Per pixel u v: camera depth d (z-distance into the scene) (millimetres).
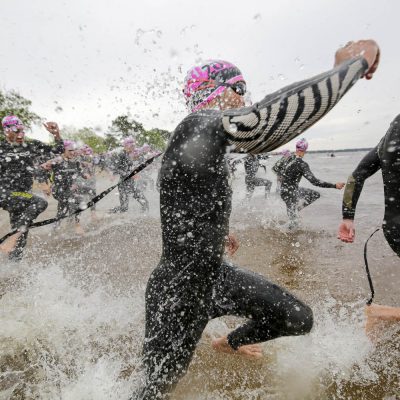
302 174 5418
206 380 1970
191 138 1352
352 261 3650
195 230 1425
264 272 3596
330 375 1948
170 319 1467
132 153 7285
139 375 1548
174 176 1400
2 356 2248
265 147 1192
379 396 1785
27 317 2689
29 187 4441
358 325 2398
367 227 4938
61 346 2346
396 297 2793
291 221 5344
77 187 6449
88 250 4742
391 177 1896
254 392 1866
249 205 7473
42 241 5375
